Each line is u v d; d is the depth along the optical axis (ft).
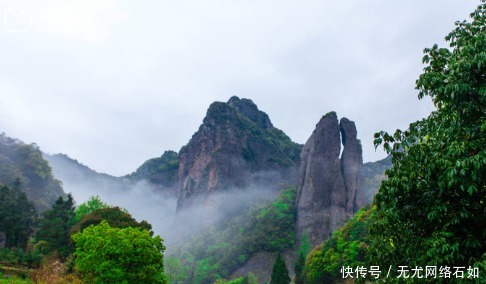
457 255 32.48
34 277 80.74
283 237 488.44
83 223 176.76
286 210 524.93
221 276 443.73
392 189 37.09
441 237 32.76
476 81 35.19
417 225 37.22
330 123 550.77
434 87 36.91
